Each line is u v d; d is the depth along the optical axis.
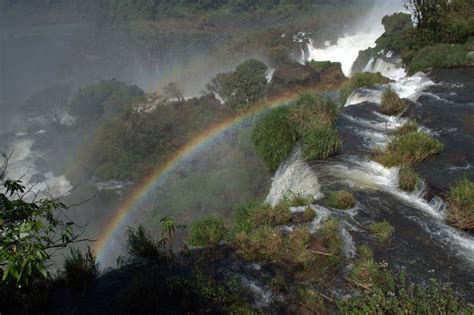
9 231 6.25
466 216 12.68
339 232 12.79
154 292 11.26
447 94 22.62
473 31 30.12
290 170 17.92
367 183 15.26
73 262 12.43
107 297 11.78
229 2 199.38
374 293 10.29
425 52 29.70
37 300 11.27
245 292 11.28
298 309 10.62
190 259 12.93
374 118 20.67
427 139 16.53
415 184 14.65
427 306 9.66
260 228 13.37
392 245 12.22
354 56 89.56
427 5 33.75
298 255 12.14
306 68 66.25
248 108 58.41
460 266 11.35
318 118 19.12
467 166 15.48
